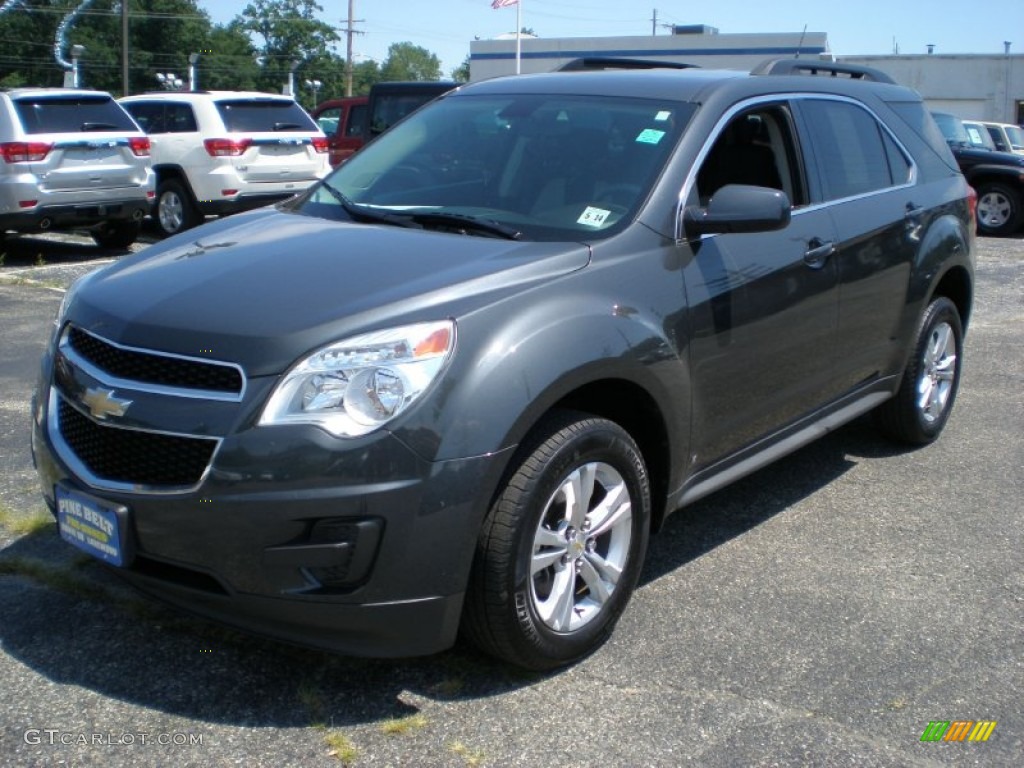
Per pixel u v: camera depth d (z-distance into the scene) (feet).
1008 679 11.05
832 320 14.69
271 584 9.39
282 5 294.46
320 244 11.74
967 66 135.13
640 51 124.98
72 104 38.47
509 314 10.19
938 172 18.11
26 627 11.51
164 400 9.73
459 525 9.57
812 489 16.51
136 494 9.72
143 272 11.49
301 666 10.90
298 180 46.37
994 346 26.48
